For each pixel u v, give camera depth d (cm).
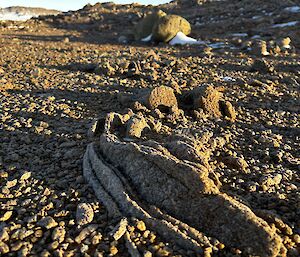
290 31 291
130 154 61
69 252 47
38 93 119
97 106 106
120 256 47
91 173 63
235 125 98
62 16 505
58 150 75
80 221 52
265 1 447
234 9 452
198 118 98
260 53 216
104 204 56
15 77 142
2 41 269
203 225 51
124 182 58
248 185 65
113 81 137
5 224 52
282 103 122
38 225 52
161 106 101
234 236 49
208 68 171
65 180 63
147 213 52
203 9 495
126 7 593
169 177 55
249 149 83
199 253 47
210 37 309
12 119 92
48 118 94
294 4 408
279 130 98
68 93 119
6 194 59
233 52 229
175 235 49
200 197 52
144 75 144
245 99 123
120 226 50
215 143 80
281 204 60
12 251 47
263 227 48
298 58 206
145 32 325
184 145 64
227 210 50
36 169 68
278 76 157
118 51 231
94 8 595
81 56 203
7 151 76
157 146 63
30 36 335
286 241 51
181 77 147
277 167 74
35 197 58
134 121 79
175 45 281
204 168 55
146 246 48
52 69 160
